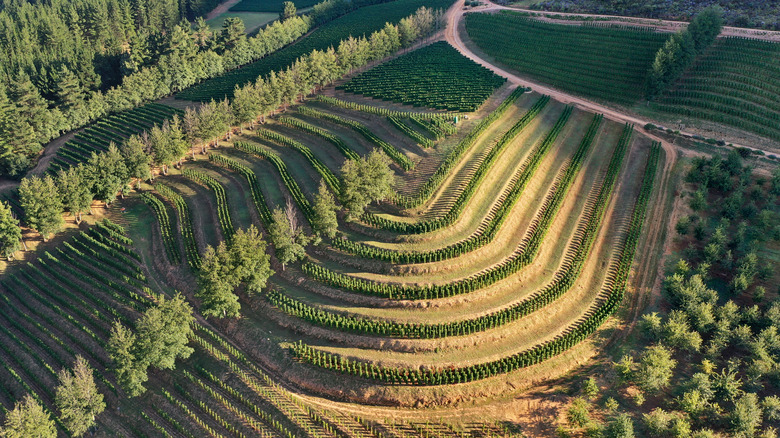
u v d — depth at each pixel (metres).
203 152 114.38
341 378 62.09
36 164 119.75
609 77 132.88
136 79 143.12
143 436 59.38
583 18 167.00
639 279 75.75
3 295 80.19
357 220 82.12
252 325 70.88
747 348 61.22
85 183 95.00
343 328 66.81
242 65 178.38
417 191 86.50
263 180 99.81
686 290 67.31
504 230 80.69
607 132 112.75
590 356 64.56
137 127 129.38
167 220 92.31
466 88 128.38
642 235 83.81
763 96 111.62
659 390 59.03
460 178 88.38
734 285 70.25
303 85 129.62
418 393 59.50
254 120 122.62
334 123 116.81
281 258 75.12
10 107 118.06
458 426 56.62
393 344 64.44
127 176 99.56
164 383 65.38
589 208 89.75
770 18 138.88
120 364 60.19
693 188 93.25
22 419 54.47
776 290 71.44
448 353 63.38
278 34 189.88
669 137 109.75
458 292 69.44
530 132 107.50
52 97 139.25
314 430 57.12
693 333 61.38
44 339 73.38
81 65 143.88
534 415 57.56
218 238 86.75
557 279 74.69
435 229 77.88
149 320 61.56
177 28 161.88
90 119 137.00
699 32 125.06
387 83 137.50
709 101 116.31
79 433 57.69
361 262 75.44
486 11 196.12
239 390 62.41
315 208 77.19
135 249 87.56
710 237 81.25
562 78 135.75
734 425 53.31
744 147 102.69
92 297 77.94
